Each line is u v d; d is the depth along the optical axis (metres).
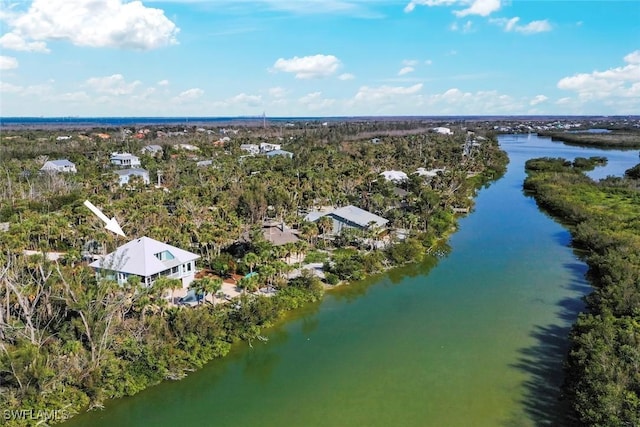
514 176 166.50
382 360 46.50
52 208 96.81
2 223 85.12
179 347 45.22
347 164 151.00
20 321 43.94
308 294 60.06
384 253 74.69
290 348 49.03
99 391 38.94
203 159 172.38
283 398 40.72
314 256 72.62
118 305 44.94
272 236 76.62
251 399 40.56
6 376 37.34
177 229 75.38
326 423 37.34
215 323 48.28
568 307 57.97
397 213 91.69
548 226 97.56
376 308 58.47
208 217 83.06
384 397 40.59
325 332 52.44
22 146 186.38
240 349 48.66
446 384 42.25
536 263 74.50
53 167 134.50
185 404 39.81
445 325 53.75
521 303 59.38
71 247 73.38
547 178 140.88
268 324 52.59
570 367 40.97
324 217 82.56
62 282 46.88
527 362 45.56
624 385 34.22
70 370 39.59
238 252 70.62
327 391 41.66
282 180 118.25
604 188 125.06
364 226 82.12
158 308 49.25
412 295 62.38
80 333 43.81
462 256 78.56
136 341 43.47
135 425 37.12
